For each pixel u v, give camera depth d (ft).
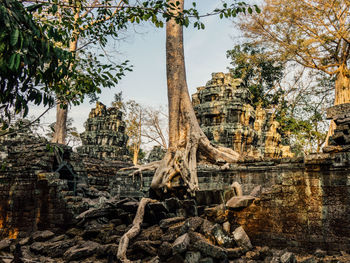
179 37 52.75
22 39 15.16
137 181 53.11
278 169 37.27
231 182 41.22
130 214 40.65
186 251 29.14
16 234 48.01
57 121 78.64
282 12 71.00
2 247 39.55
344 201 28.63
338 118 30.66
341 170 29.30
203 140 48.08
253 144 84.43
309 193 30.53
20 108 18.16
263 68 110.52
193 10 24.07
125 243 33.30
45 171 48.73
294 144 105.09
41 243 39.24
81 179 56.85
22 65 17.57
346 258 25.62
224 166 41.93
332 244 28.30
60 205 45.03
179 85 51.01
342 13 69.62
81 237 40.24
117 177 55.93
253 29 76.23
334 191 29.37
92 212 41.19
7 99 18.21
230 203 33.40
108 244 35.37
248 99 85.05
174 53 52.06
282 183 32.04
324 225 29.12
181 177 43.57
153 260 29.48
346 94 71.51
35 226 46.80
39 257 36.50
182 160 44.16
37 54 16.90
